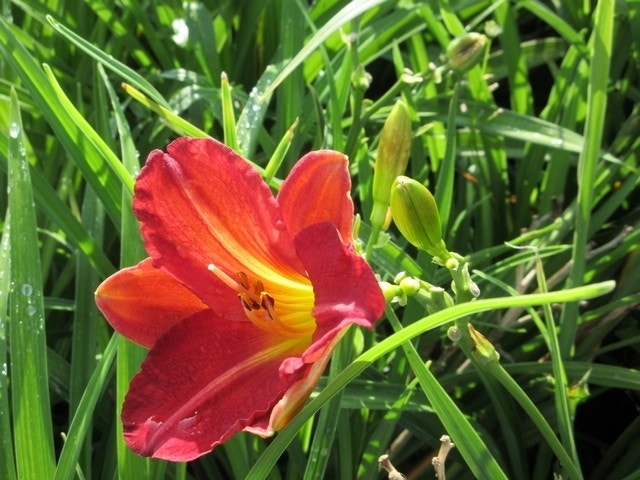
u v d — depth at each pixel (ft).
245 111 1.27
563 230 1.40
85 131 1.00
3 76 1.54
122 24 1.55
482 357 0.91
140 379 0.84
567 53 1.52
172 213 0.85
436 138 1.51
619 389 1.45
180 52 1.65
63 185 1.42
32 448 0.94
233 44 1.71
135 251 1.08
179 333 0.85
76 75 1.55
